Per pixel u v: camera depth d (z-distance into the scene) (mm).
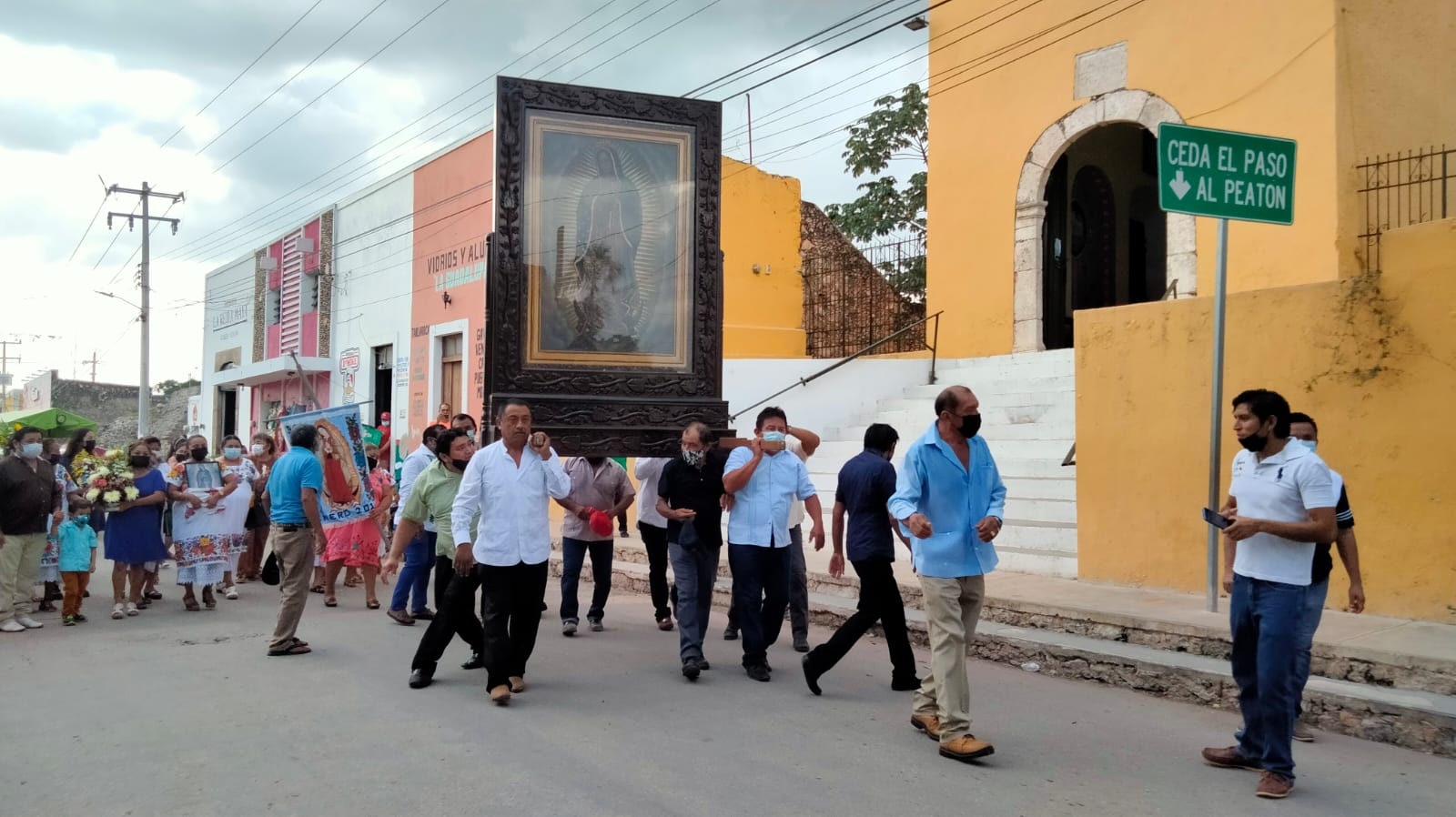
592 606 9242
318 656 7938
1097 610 7664
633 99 7711
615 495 9195
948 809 4660
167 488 10320
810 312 19844
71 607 9586
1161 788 4988
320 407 25984
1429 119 9875
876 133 21766
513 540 6539
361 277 24047
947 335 15836
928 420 13398
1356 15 9336
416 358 21734
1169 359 8492
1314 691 6043
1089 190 17203
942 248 15930
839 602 9320
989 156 15250
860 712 6336
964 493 5543
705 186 7863
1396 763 5395
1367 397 7375
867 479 6691
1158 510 8562
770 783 4977
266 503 12461
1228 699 6441
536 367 7328
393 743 5566
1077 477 9156
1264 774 4895
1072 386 12625
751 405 14891
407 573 9438
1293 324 7777
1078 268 16938
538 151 7441
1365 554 7383
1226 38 12398
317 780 4965
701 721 6090
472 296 19641
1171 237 12914
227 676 7219
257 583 12508
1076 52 14078
